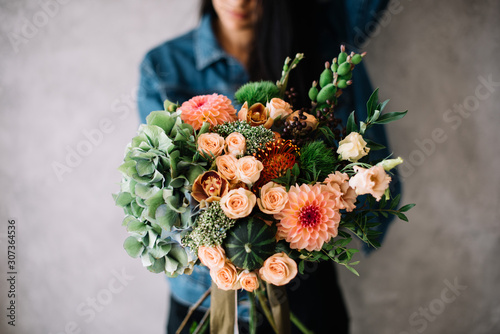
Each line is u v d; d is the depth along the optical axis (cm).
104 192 141
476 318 146
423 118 136
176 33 133
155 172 59
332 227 60
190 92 122
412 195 138
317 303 107
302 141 67
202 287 104
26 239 145
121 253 143
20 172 142
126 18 133
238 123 66
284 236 61
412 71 133
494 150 139
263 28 107
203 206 59
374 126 116
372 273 142
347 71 67
